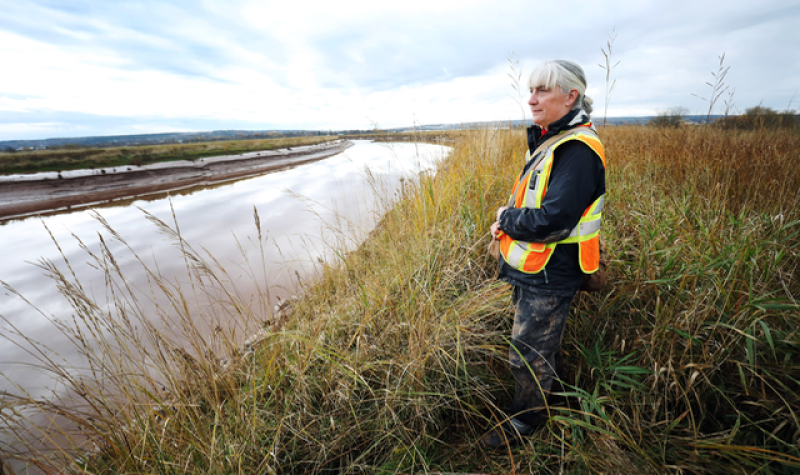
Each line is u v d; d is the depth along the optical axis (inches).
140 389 69.4
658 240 92.4
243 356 88.0
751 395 57.1
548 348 60.2
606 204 144.6
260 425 71.3
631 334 78.7
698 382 61.4
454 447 69.1
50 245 280.5
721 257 75.9
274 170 860.6
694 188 125.0
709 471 51.1
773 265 72.9
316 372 82.7
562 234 51.2
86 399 63.8
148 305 153.5
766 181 121.3
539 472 60.9
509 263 59.4
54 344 131.5
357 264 133.2
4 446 61.6
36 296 184.5
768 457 46.8
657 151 178.9
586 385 74.3
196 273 84.5
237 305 92.5
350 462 67.9
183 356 73.4
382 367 80.1
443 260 106.0
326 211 296.0
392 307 94.3
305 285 137.3
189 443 66.3
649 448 58.2
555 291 56.6
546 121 57.7
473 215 126.6
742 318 63.9
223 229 292.4
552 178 52.7
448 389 75.5
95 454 65.6
